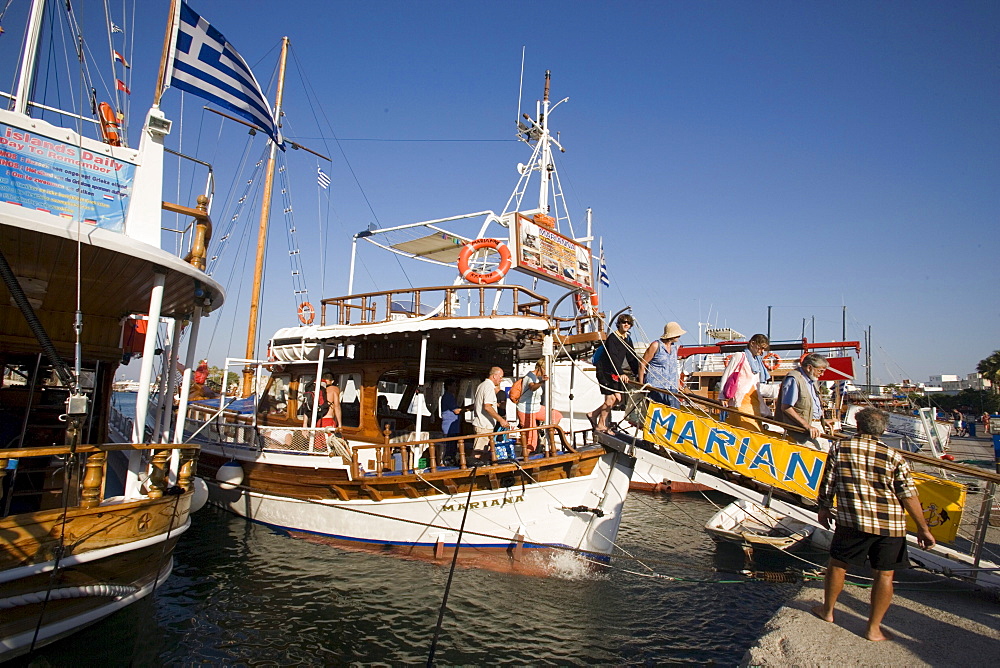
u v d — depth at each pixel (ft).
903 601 20.35
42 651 17.70
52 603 16.74
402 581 27.17
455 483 29.35
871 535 16.49
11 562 15.65
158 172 20.21
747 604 26.45
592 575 28.73
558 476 29.86
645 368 29.27
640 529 42.73
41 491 20.79
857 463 16.80
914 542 23.08
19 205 16.81
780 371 72.54
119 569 18.37
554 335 33.71
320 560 29.84
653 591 27.61
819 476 23.89
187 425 47.14
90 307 24.70
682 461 27.07
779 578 29.19
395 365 34.78
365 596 25.54
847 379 68.69
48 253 18.07
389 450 32.37
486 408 30.48
